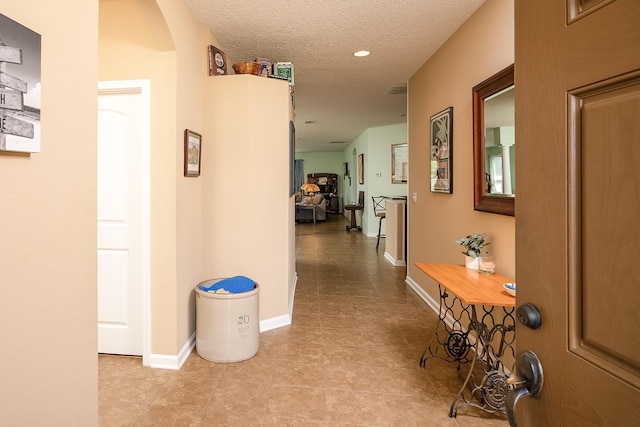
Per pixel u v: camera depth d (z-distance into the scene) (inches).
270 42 118.0
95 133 46.1
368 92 186.1
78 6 42.8
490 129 90.1
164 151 85.4
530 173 25.3
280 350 98.8
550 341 23.4
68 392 42.2
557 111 22.7
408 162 165.3
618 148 18.9
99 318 93.6
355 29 108.7
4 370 34.1
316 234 345.7
